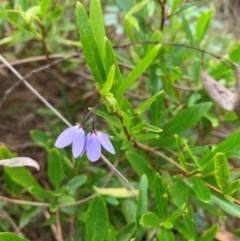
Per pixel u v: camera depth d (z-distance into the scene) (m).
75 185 0.14
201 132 0.17
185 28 0.16
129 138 0.12
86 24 0.10
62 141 0.10
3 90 0.21
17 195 0.15
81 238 0.15
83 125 0.10
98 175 0.15
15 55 0.20
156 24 0.19
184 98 0.18
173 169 0.15
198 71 0.16
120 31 0.20
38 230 0.17
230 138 0.11
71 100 0.21
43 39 0.16
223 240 0.13
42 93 0.21
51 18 0.16
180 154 0.12
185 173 0.12
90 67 0.10
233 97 0.15
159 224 0.11
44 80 0.21
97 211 0.11
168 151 0.14
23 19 0.15
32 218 0.16
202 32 0.16
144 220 0.11
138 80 0.19
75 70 0.20
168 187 0.13
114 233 0.12
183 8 0.15
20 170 0.14
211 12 0.16
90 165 0.17
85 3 0.19
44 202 0.15
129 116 0.12
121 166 0.16
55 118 0.21
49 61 0.17
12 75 0.21
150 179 0.13
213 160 0.11
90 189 0.15
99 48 0.10
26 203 0.14
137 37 0.16
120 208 0.15
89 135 0.10
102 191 0.14
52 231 0.17
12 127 0.21
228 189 0.11
